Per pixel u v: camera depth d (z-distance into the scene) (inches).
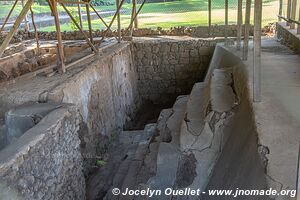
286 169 82.2
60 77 181.8
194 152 142.1
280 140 94.7
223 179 114.7
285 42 247.6
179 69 319.6
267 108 115.8
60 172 124.1
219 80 184.9
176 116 190.4
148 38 340.8
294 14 237.5
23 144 101.5
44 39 379.2
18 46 316.5
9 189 90.6
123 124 259.6
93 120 195.8
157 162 146.6
